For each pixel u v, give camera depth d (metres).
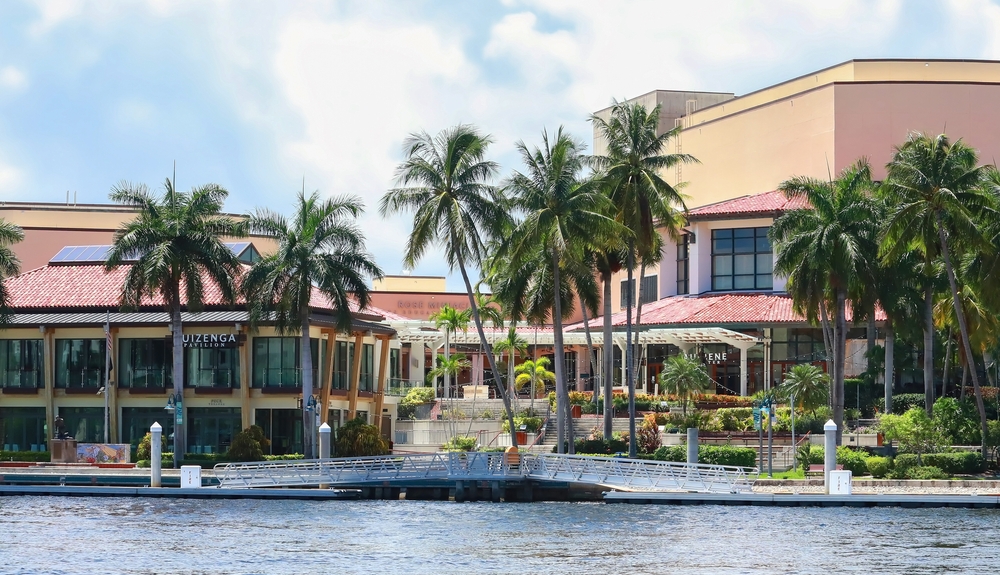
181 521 56.50
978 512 58.78
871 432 78.25
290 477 69.62
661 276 110.56
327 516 58.81
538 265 78.88
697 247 105.69
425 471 68.38
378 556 45.81
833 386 77.38
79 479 71.62
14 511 60.50
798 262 75.44
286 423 86.00
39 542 49.41
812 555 45.78
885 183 73.81
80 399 88.12
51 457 81.25
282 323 78.31
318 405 78.75
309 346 79.19
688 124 126.69
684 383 82.50
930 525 53.97
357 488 69.44
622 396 90.75
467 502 66.88
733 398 86.94
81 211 127.12
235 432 86.12
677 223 82.75
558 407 75.56
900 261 79.12
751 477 68.88
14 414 89.75
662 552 46.59
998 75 111.06
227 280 79.75
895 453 73.75
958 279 78.12
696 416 81.88
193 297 79.12
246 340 85.69
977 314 80.31
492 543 48.97
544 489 68.75
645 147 79.06
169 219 80.25
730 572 42.50
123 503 64.56
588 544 48.62
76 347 88.62
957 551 46.53
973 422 73.94
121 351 88.25
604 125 79.81
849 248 72.94
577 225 74.38
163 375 87.44
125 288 78.50
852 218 74.88
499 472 68.12
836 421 74.56
